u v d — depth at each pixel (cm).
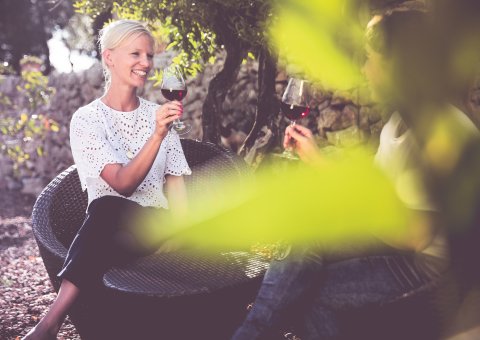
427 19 119
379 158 158
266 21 320
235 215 182
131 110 256
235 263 232
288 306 180
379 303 166
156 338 215
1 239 555
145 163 225
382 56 145
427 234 149
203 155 303
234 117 591
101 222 223
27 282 403
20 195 805
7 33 1582
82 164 238
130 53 247
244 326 182
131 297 206
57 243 235
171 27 376
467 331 156
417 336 168
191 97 633
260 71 404
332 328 180
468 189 118
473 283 152
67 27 1519
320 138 500
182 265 230
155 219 242
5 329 303
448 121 125
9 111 826
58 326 211
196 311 210
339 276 180
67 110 786
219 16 354
